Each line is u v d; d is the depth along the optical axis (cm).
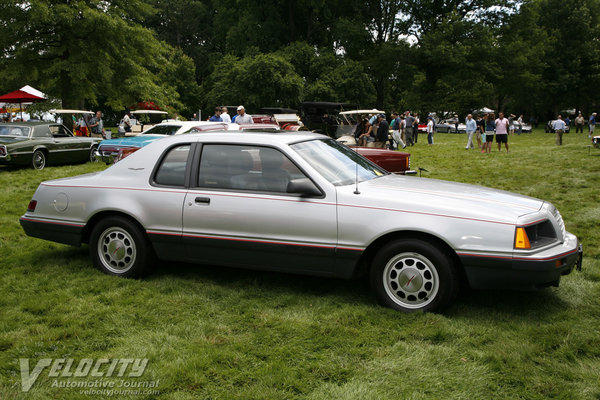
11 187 1064
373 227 395
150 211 458
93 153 1530
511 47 4662
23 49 2238
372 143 1360
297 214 413
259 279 482
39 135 1376
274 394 283
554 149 2027
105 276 478
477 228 375
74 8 2230
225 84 4322
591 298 432
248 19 4562
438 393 288
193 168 455
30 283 468
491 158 1681
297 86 4125
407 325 372
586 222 713
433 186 443
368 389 290
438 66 4719
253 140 445
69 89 2466
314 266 418
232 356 326
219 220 436
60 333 360
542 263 364
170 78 4841
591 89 5812
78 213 486
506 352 333
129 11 2531
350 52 4888
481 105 4556
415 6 4906
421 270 392
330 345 346
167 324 381
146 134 1355
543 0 5772
